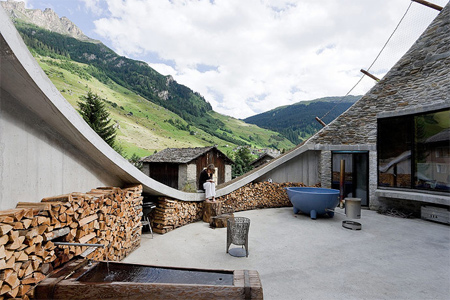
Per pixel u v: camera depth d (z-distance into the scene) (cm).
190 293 202
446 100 632
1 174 241
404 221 667
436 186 662
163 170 2305
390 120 800
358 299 277
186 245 467
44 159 301
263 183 875
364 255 416
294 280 323
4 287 190
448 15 670
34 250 219
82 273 238
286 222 650
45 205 242
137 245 457
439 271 353
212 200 698
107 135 2266
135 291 203
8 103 251
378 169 830
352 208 567
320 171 959
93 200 318
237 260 393
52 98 250
